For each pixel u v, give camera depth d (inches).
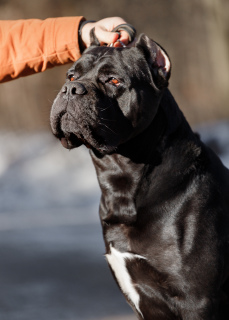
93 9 1301.7
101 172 261.3
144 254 254.5
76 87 242.7
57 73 1330.0
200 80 1336.1
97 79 250.2
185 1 1293.1
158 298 258.1
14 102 1341.0
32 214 822.5
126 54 254.1
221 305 258.4
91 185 962.7
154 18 1315.2
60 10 1298.0
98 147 246.2
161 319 262.4
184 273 248.8
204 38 1322.6
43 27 269.7
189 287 249.1
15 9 1284.4
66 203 908.0
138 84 251.3
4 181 1010.1
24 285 460.4
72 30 267.4
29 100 1341.0
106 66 250.1
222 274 251.6
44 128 1243.2
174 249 249.9
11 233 678.5
